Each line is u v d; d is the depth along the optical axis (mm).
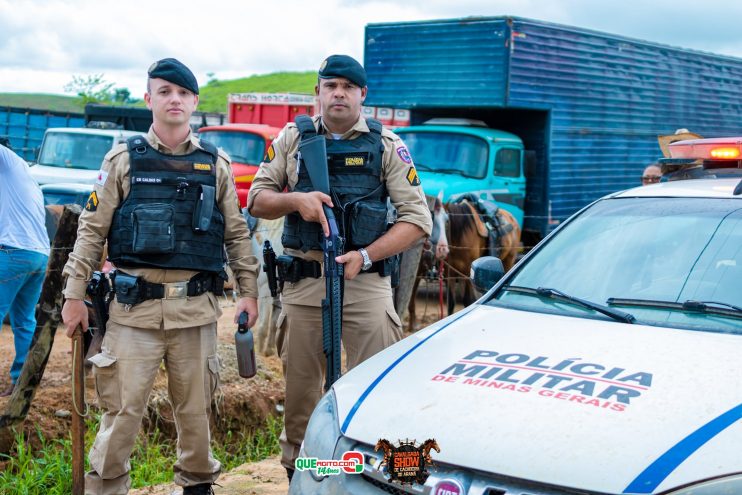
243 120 19016
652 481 2586
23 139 19625
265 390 7250
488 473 2768
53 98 49062
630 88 14375
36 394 6285
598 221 4254
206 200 4242
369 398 3244
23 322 6496
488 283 4234
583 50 13352
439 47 12969
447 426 2938
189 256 4211
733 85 17141
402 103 13547
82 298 4262
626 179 14617
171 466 5863
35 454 5762
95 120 18562
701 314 3523
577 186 13586
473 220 10516
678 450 2658
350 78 4391
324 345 4148
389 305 4617
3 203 6164
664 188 4414
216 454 6379
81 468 4582
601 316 3654
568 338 3430
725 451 2639
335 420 3250
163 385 6695
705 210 4059
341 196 4434
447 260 10344
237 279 4488
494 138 12461
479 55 12500
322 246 4332
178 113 4184
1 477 5258
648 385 2977
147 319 4180
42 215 6395
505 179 12586
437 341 3623
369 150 4473
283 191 4742
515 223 11648
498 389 3066
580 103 13422
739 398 2873
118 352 4195
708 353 3193
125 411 4184
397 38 13531
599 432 2758
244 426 6930
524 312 3828
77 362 4469
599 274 3918
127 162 4195
